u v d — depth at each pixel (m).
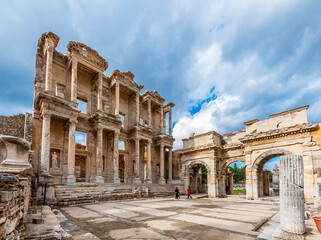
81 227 9.10
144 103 44.09
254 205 18.67
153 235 7.80
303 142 22.53
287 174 8.80
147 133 37.53
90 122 31.20
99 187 25.11
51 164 26.34
